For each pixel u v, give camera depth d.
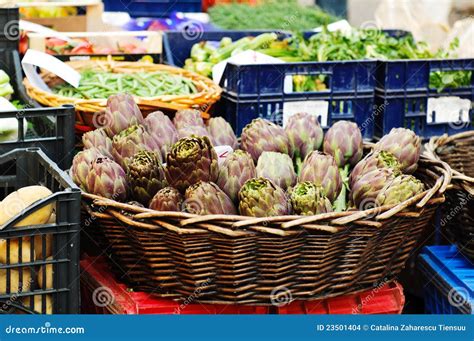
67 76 2.99
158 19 4.54
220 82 3.29
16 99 3.17
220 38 4.10
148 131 2.48
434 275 2.52
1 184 2.30
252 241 2.06
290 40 3.94
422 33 4.67
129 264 2.23
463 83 3.35
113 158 2.42
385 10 4.84
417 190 2.21
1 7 3.13
